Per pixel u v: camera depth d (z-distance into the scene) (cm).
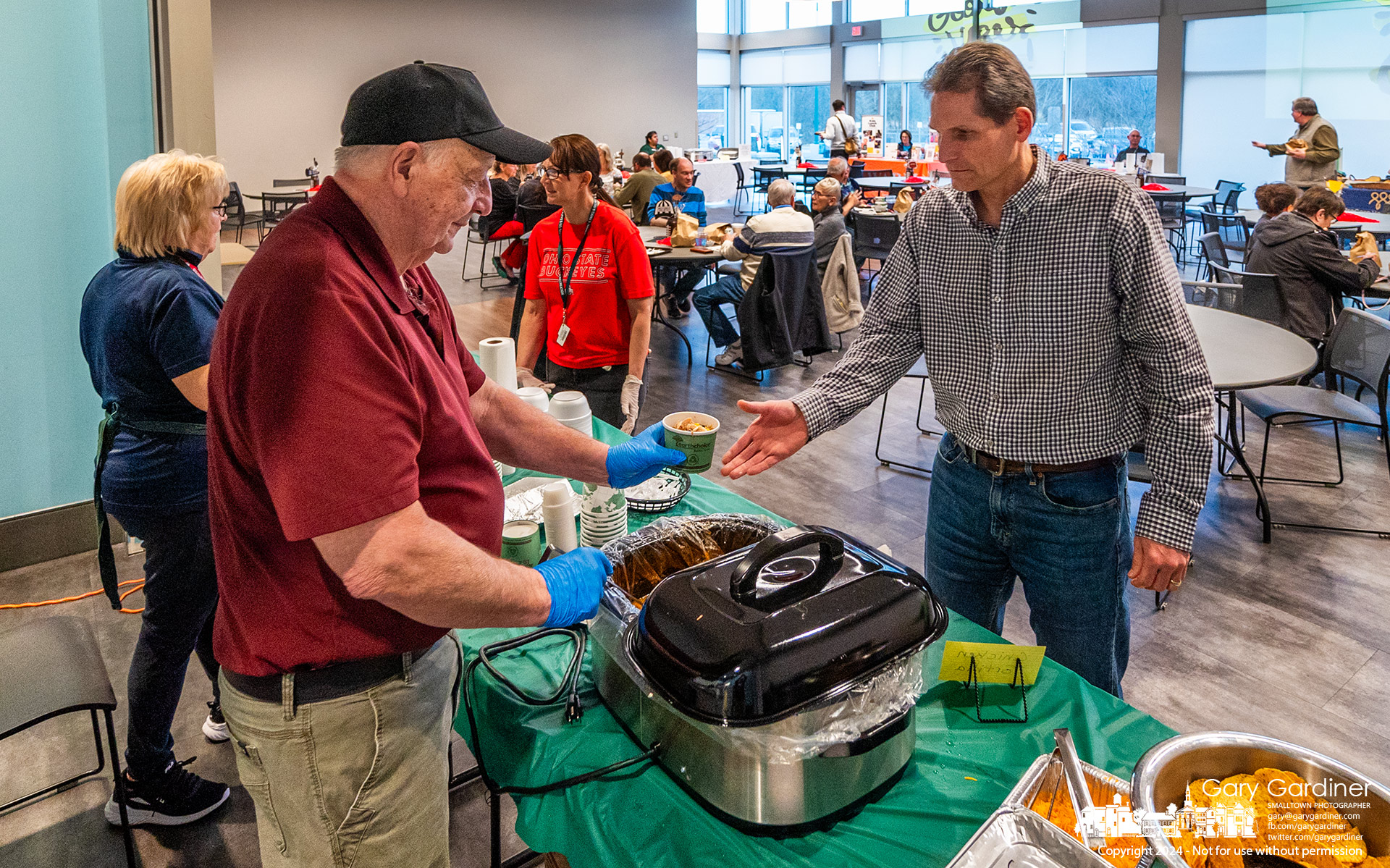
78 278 304
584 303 278
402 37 1331
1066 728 119
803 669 98
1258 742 94
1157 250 139
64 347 307
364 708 103
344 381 89
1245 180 1120
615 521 167
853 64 1589
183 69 291
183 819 202
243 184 1238
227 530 100
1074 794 96
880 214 738
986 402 156
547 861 128
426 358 102
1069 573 156
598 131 1570
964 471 165
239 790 214
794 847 102
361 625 100
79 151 295
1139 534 145
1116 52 1216
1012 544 162
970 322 155
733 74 1825
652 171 835
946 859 100
